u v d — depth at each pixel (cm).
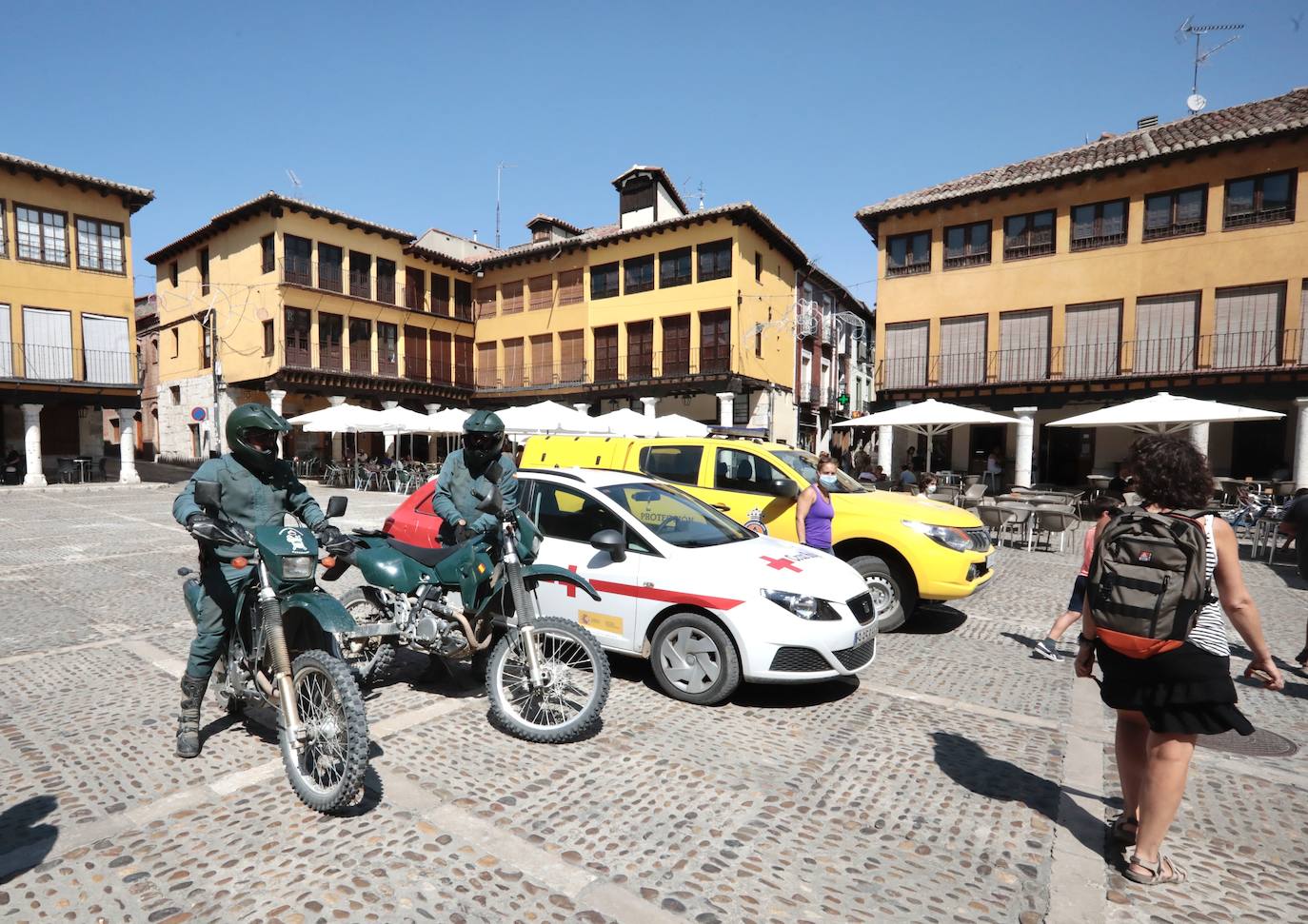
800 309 3231
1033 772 373
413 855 287
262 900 257
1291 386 1786
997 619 720
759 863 286
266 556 320
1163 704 255
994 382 2131
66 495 2081
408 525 590
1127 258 1989
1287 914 264
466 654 431
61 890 262
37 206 2278
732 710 452
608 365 3019
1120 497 537
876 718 446
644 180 2991
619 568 491
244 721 420
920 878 279
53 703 450
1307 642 566
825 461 706
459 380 3441
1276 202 1817
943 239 2261
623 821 315
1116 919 257
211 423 2969
